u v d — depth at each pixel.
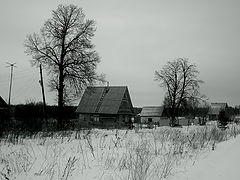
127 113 62.62
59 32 41.12
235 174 8.06
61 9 41.50
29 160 10.91
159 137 21.05
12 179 8.05
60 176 8.38
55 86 40.50
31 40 40.72
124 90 61.88
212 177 7.94
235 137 22.14
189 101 71.44
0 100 36.66
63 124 31.53
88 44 41.12
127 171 8.94
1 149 14.09
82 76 39.72
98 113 59.97
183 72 70.81
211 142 18.11
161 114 87.06
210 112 111.00
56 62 40.56
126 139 19.72
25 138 19.41
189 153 12.98
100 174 8.55
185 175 8.35
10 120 23.30
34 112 24.25
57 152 12.96
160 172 8.74
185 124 76.38
